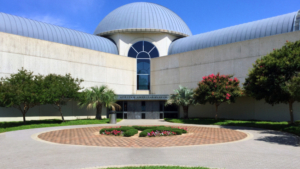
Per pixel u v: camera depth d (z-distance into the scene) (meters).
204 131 17.66
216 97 23.28
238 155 9.38
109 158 8.91
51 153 9.88
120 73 34.50
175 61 33.41
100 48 34.47
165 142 12.70
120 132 15.55
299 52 17.08
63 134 16.12
